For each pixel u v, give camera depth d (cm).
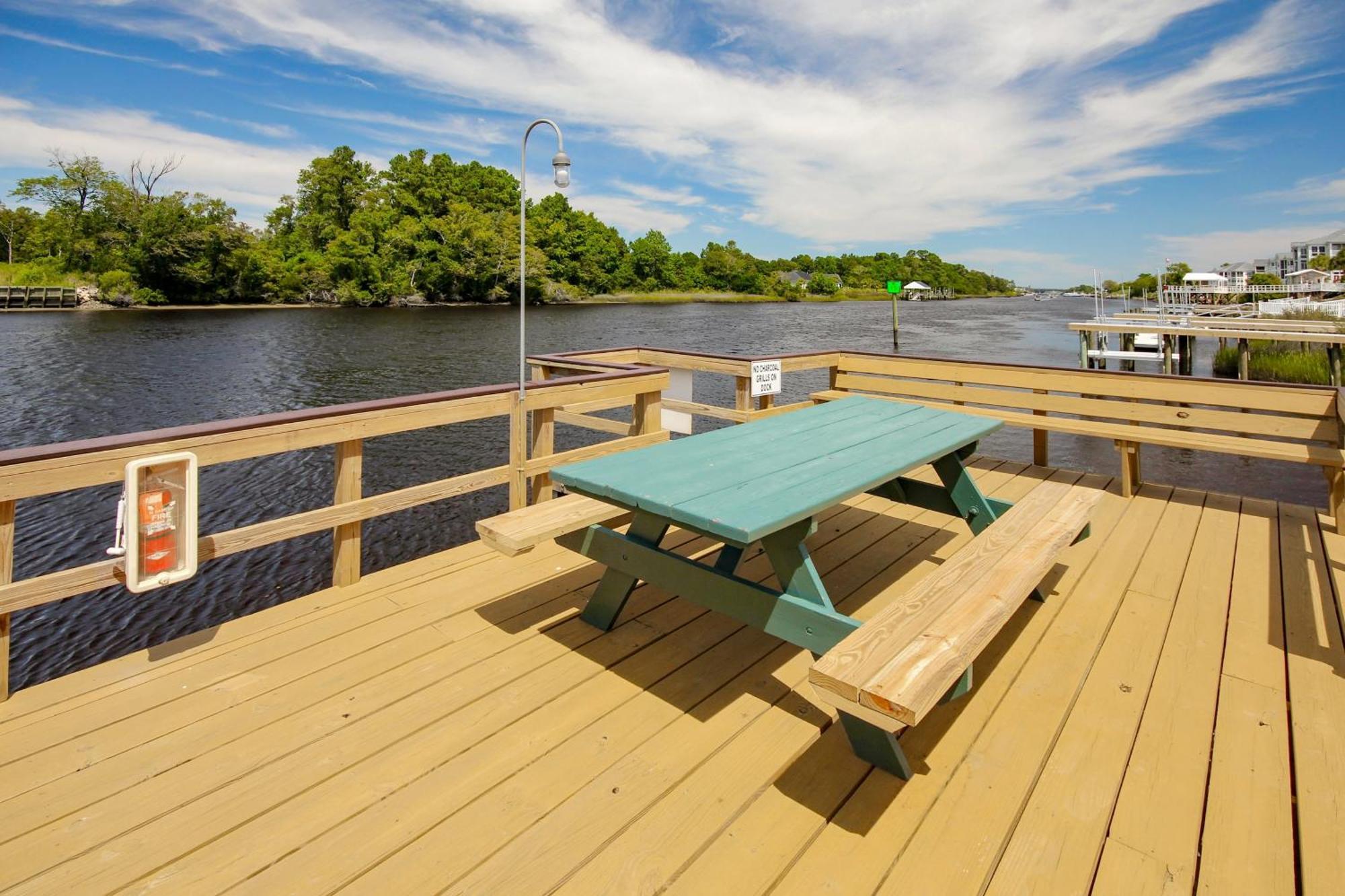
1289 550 330
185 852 150
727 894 139
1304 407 373
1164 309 2825
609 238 7594
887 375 530
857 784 171
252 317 3503
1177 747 186
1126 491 421
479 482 319
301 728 192
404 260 5075
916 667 150
